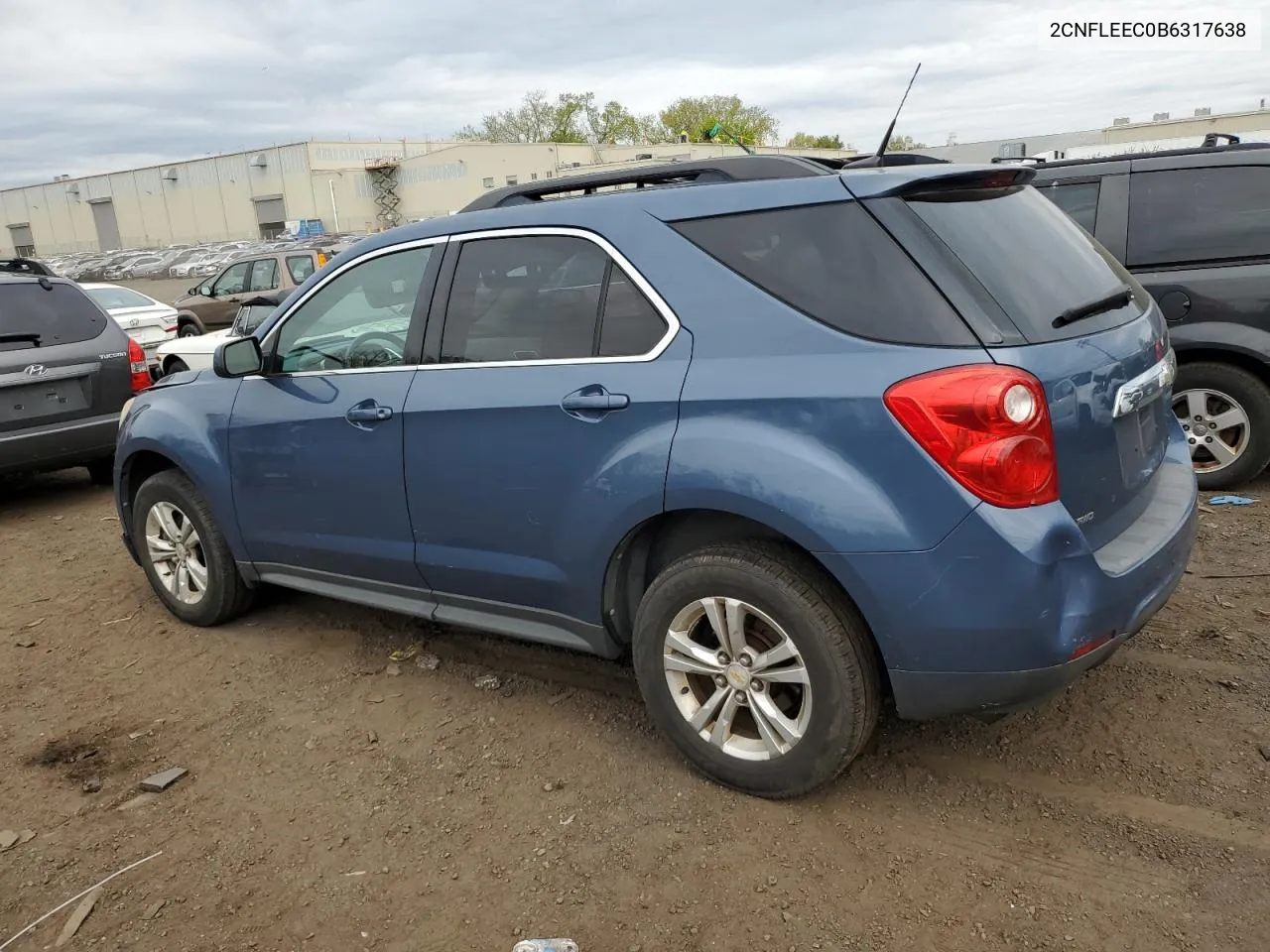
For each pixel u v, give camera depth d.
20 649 4.50
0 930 2.61
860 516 2.46
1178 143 11.50
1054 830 2.71
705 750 2.96
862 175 2.67
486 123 84.75
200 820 3.04
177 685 4.00
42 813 3.13
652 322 2.85
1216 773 2.91
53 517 6.94
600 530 2.94
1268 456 5.32
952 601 2.43
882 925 2.41
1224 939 2.29
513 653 4.10
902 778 3.00
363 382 3.57
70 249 90.94
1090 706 3.33
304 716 3.67
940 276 2.48
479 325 3.27
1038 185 5.65
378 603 3.80
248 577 4.32
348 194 69.00
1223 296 5.19
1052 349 2.48
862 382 2.47
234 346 3.82
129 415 4.64
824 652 2.65
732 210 2.80
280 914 2.59
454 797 3.07
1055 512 2.42
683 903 2.53
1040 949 2.30
